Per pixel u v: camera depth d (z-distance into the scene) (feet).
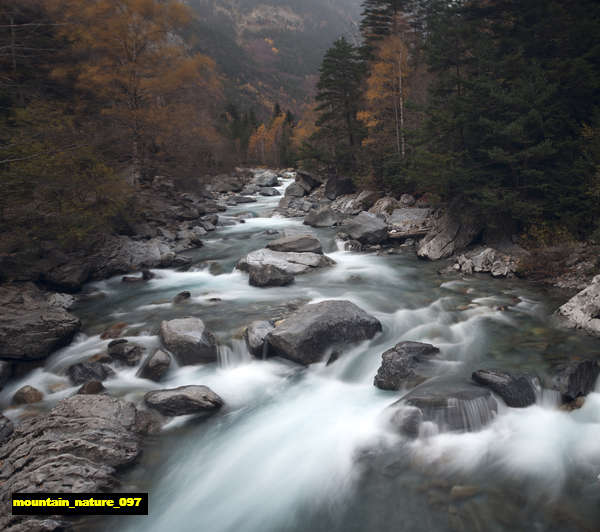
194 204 104.32
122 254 54.60
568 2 54.34
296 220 92.79
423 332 33.19
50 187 44.83
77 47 78.89
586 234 45.75
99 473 18.34
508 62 50.29
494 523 15.35
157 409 23.32
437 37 60.90
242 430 22.33
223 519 16.81
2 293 37.19
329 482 18.35
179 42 92.53
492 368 26.27
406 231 69.21
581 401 22.56
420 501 16.76
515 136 45.88
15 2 62.44
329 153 129.49
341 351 30.12
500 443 19.72
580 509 15.78
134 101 85.46
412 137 77.97
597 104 49.16
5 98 59.88
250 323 34.14
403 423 20.80
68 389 26.18
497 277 46.70
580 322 31.58
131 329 34.55
